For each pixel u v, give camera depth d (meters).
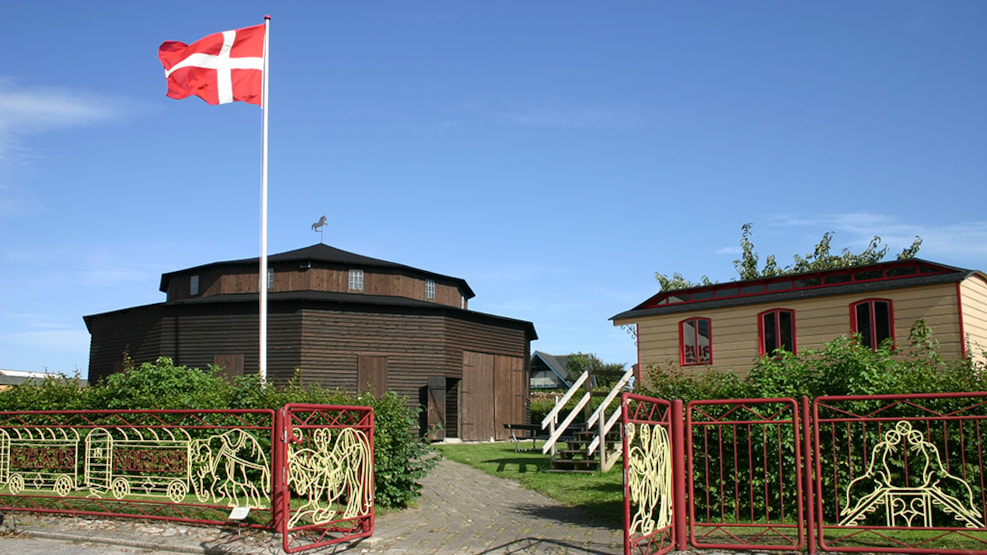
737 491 9.62
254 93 19.00
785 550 8.66
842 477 9.66
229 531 10.28
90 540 10.05
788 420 8.94
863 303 18.28
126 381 14.02
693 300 21.64
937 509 9.52
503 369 34.75
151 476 11.09
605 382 26.42
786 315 19.52
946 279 17.05
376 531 10.53
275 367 29.19
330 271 32.84
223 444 10.59
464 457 20.98
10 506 11.80
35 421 13.49
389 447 12.46
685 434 10.22
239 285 32.78
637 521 8.24
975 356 16.75
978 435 8.58
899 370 10.16
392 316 30.77
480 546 9.50
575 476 16.27
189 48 18.91
